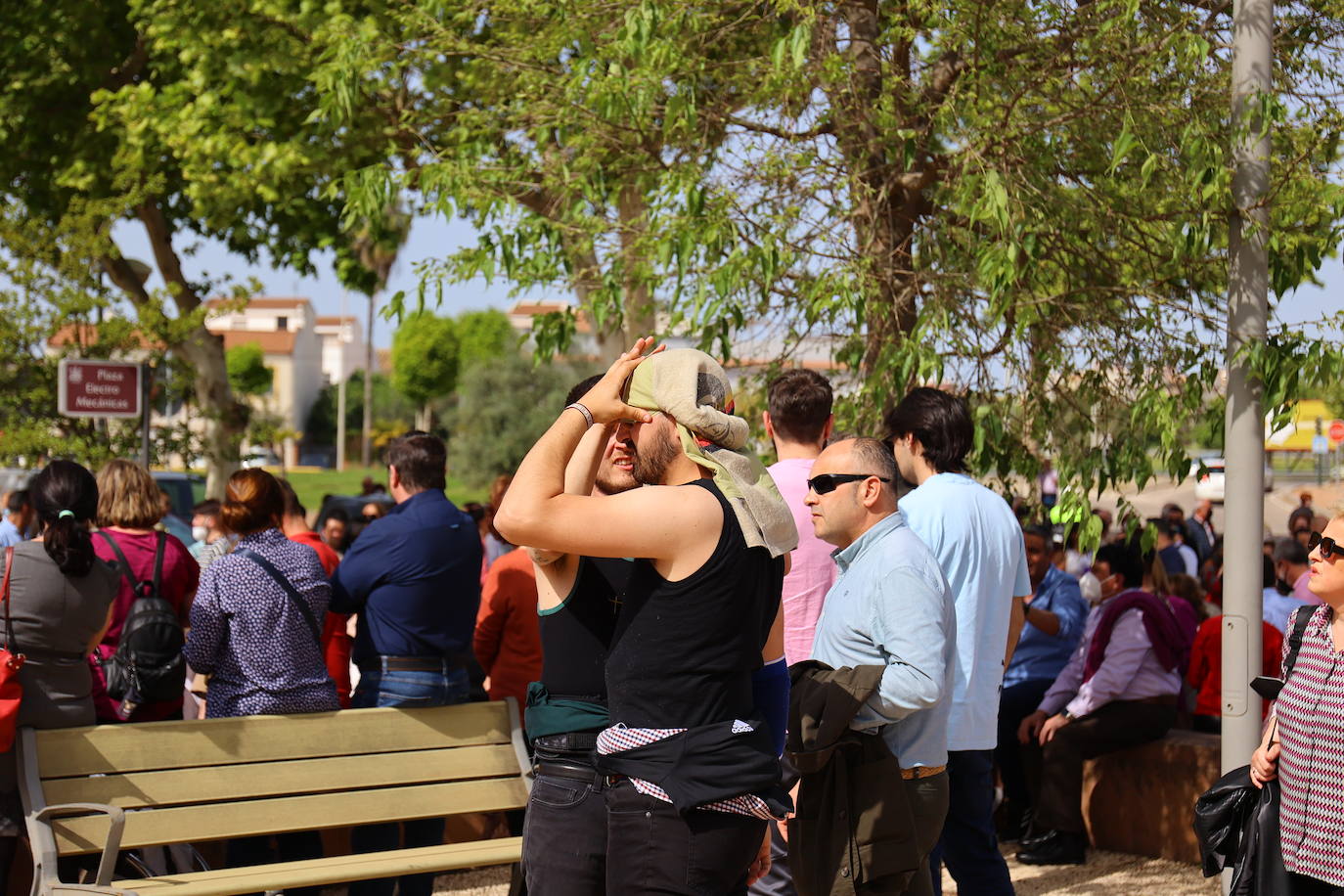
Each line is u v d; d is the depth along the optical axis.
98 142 15.27
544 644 3.09
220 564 4.55
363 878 4.11
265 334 91.00
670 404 2.71
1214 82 5.48
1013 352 5.82
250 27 12.16
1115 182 5.63
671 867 2.61
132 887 3.90
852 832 3.40
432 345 81.56
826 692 3.37
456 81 9.58
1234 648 4.72
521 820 5.94
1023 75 5.59
